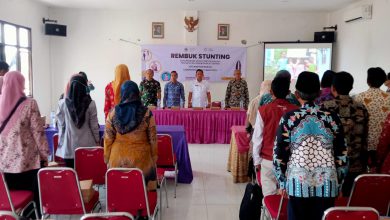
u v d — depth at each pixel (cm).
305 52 819
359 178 219
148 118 256
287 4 734
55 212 249
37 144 267
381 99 293
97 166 300
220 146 640
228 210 360
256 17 844
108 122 255
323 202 183
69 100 313
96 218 165
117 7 801
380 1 596
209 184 442
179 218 339
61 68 843
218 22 844
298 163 182
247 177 447
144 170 258
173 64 850
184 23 838
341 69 776
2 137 259
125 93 253
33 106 263
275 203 242
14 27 664
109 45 845
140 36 845
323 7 761
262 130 256
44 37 798
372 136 294
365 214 166
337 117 184
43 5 786
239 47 848
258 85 859
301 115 184
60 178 237
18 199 252
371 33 632
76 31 836
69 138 316
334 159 184
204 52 846
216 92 859
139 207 247
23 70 707
